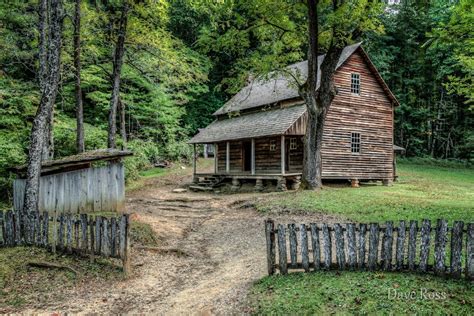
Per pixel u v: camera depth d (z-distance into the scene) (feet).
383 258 22.88
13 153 53.78
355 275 22.15
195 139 96.84
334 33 56.39
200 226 47.60
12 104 60.85
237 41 63.98
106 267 28.04
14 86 64.18
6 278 24.99
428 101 158.20
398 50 145.69
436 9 115.65
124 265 27.12
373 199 52.65
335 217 42.19
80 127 58.75
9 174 54.08
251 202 56.59
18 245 31.32
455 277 20.94
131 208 56.39
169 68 67.05
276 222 42.91
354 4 54.60
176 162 119.03
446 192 70.44
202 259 32.81
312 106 59.72
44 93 34.45
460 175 108.99
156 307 22.17
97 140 78.28
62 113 81.97
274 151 82.94
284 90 83.97
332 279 21.85
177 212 56.34
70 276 26.12
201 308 21.11
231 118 96.63
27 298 22.91
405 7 142.61
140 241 35.73
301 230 24.08
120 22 58.85
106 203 43.09
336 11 54.19
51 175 41.37
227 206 58.80
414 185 82.79
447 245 27.55
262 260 29.50
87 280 25.91
